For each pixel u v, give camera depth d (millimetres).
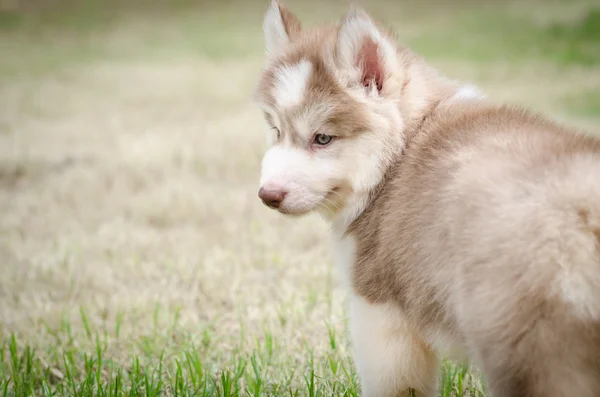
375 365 4434
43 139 13508
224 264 8016
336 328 6324
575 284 3201
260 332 6512
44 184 10977
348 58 4402
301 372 5723
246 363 5602
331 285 7297
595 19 21281
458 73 16938
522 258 3287
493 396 3492
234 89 17453
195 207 9734
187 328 6566
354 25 4379
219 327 6660
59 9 30844
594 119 12539
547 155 3547
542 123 4062
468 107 4383
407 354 4371
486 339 3438
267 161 4484
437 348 4129
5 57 22625
